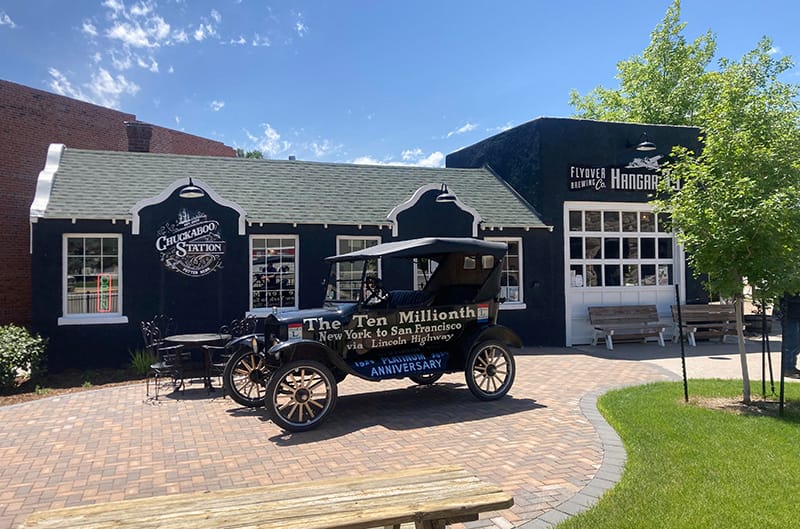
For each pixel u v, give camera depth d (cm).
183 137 2464
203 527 283
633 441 570
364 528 289
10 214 1653
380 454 555
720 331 1416
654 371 1011
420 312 761
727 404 725
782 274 671
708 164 730
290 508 308
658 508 406
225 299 1133
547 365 1085
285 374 638
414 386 900
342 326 716
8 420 703
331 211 1240
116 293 1077
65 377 998
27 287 1666
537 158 1394
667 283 1485
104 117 2034
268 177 1325
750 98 736
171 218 1101
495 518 404
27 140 1734
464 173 1548
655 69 2466
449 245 760
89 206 1070
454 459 535
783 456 514
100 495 461
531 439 594
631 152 1453
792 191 652
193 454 563
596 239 1430
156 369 840
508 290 1352
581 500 431
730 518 388
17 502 449
